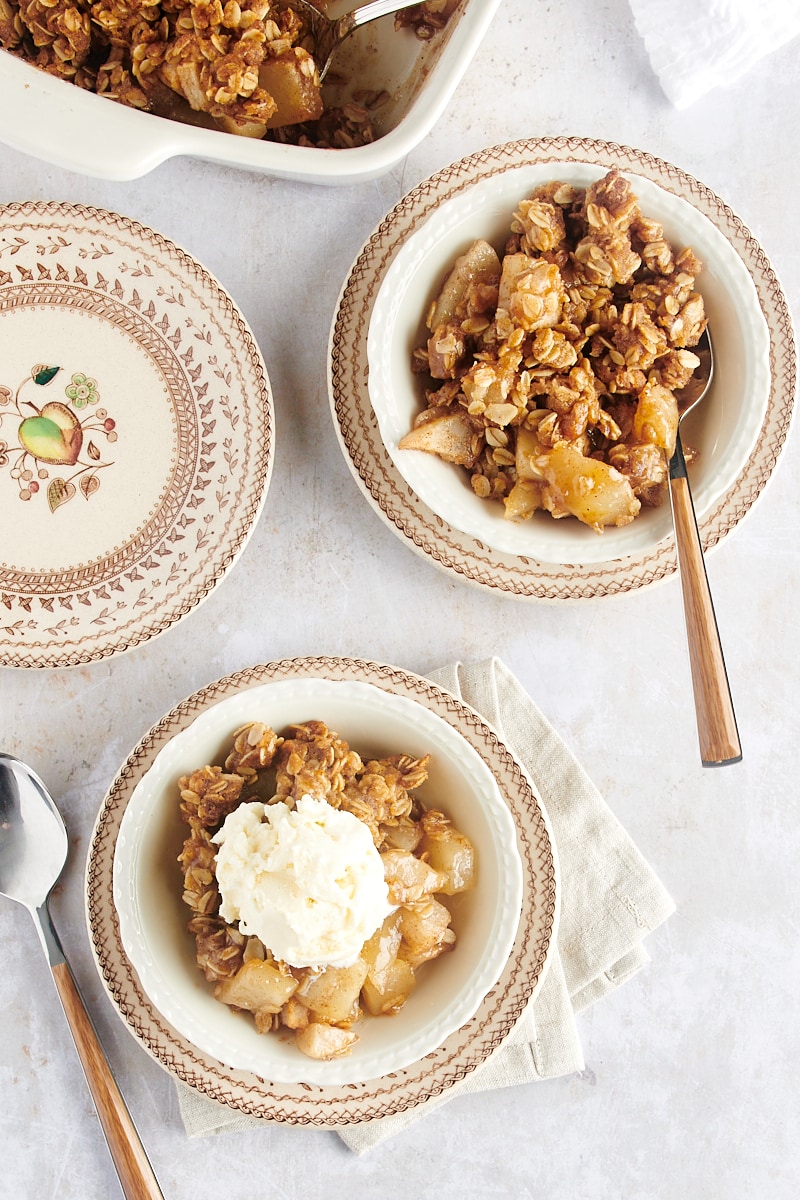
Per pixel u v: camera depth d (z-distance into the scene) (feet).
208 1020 2.16
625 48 2.31
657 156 2.33
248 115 2.14
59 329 2.29
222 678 2.25
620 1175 2.34
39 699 2.32
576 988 2.31
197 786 2.17
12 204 2.27
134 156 2.01
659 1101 2.35
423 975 2.22
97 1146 2.31
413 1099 2.20
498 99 2.31
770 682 2.35
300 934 2.07
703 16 2.26
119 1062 2.30
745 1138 2.35
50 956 2.27
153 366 2.29
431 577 2.34
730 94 2.33
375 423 2.26
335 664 2.25
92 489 2.30
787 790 2.35
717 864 2.35
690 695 2.35
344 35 2.17
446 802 2.24
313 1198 2.32
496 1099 2.35
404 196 2.26
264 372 2.27
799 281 2.34
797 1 2.27
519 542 2.16
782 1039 2.35
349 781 2.20
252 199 2.32
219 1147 2.31
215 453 2.29
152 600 2.29
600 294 2.15
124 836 2.14
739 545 2.35
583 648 2.35
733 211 2.27
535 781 2.31
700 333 2.17
